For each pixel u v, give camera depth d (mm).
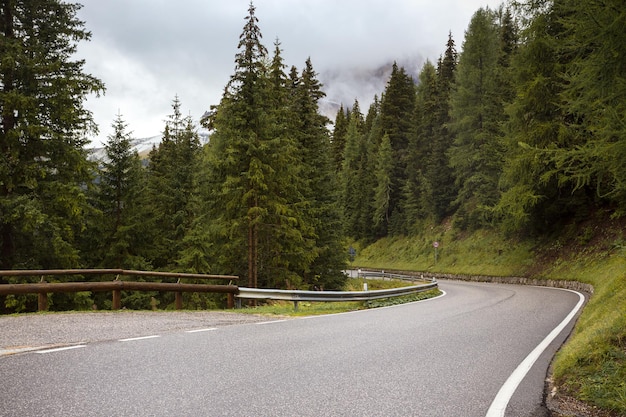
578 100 10133
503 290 24594
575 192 30016
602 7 7812
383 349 7762
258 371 5992
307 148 32281
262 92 23859
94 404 4492
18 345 7371
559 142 23578
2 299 17047
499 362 7086
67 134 17797
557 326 11125
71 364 6094
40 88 16797
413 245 58656
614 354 6113
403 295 21062
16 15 16969
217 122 24047
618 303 9820
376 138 75812
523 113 26484
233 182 22672
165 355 6754
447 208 55500
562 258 29500
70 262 17797
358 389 5316
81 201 17281
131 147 25609
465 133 44562
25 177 16422
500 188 39969
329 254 33594
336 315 13102
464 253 45812
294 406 4613
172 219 28688
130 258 24406
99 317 10969
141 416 4188
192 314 12609
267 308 15180
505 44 41969
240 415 4293
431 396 5145
